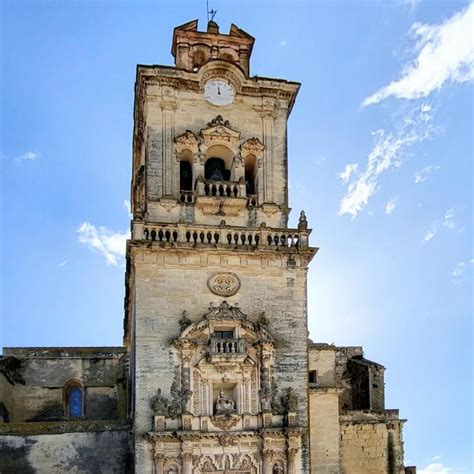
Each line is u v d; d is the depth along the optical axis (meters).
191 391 42.31
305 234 46.31
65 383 52.72
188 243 44.34
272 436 42.19
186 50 51.56
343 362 56.97
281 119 50.31
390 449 49.53
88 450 42.69
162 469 40.62
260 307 44.81
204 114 49.16
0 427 42.03
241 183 47.69
